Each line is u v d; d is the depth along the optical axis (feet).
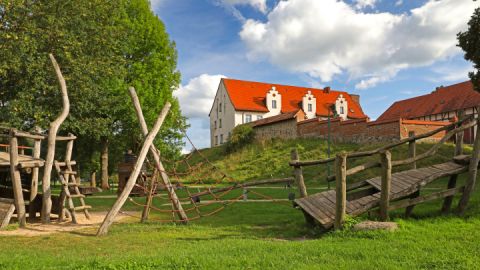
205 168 135.54
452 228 31.17
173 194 43.45
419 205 43.86
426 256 22.72
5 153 48.75
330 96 226.58
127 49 95.25
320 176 90.99
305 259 22.54
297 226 37.70
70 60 67.97
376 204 34.40
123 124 106.83
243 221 42.27
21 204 40.60
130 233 35.55
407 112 189.47
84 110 77.97
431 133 45.37
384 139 114.11
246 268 20.71
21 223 40.19
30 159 45.03
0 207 40.37
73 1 72.08
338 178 31.83
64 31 69.21
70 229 38.70
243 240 30.09
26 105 65.57
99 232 35.06
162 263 21.74
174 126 115.75
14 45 60.70
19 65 61.52
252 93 212.43
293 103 213.66
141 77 105.91
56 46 69.36
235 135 164.25
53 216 49.06
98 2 79.51
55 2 69.56
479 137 36.50
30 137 44.19
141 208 60.18
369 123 119.85
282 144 145.28
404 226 31.32
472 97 153.89
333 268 20.34
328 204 37.09
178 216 47.85
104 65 77.71
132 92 44.06
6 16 62.28
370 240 27.63
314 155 122.83
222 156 160.76
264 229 37.04
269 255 23.45
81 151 124.98
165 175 44.04
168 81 111.55
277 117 161.89
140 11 110.42
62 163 46.96
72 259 23.84
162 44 111.24
